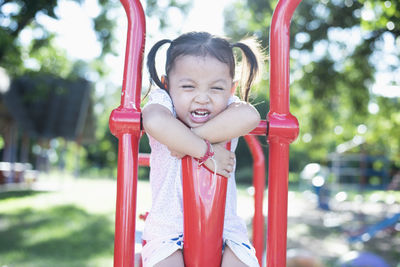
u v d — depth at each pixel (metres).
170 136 1.04
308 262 3.70
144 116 1.05
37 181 15.91
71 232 6.75
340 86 7.72
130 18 1.11
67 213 8.77
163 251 1.13
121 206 1.03
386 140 10.39
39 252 5.36
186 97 1.13
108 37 9.62
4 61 7.43
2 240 5.99
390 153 14.19
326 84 7.39
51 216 8.26
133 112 1.06
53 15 6.82
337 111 9.53
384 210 13.26
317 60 7.28
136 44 1.09
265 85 6.39
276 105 1.11
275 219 1.08
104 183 18.39
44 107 15.39
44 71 10.27
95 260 5.04
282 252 1.07
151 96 1.17
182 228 1.19
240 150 21.89
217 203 1.09
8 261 4.83
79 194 12.72
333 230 8.75
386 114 8.86
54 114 15.38
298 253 3.82
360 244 7.20
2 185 13.84
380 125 9.50
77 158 18.30
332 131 10.91
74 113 15.49
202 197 1.08
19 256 5.09
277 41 1.12
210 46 1.14
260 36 6.37
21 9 6.82
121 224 1.03
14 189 13.02
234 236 1.21
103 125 29.08
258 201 1.69
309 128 9.95
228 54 1.15
